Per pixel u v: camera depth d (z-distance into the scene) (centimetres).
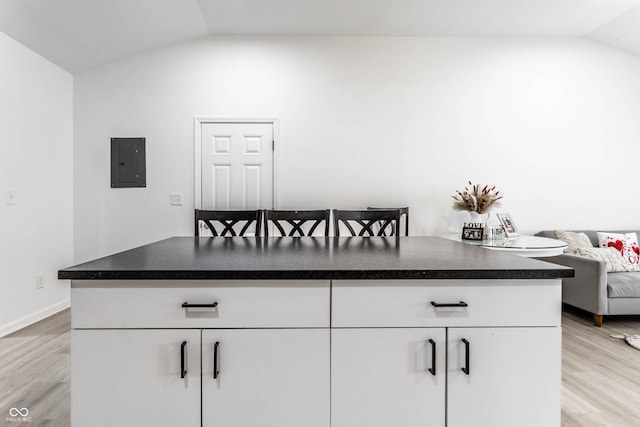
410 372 121
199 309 119
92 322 118
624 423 179
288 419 121
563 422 179
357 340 121
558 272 118
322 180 406
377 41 404
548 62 410
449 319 121
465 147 409
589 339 293
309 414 121
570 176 413
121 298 118
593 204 414
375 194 407
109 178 399
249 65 401
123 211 399
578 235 377
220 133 403
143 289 119
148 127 398
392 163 407
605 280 318
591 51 411
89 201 397
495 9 350
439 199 409
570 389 212
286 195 404
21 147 321
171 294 119
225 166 404
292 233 265
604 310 318
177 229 401
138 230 400
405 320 121
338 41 404
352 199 407
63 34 326
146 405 119
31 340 285
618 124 414
